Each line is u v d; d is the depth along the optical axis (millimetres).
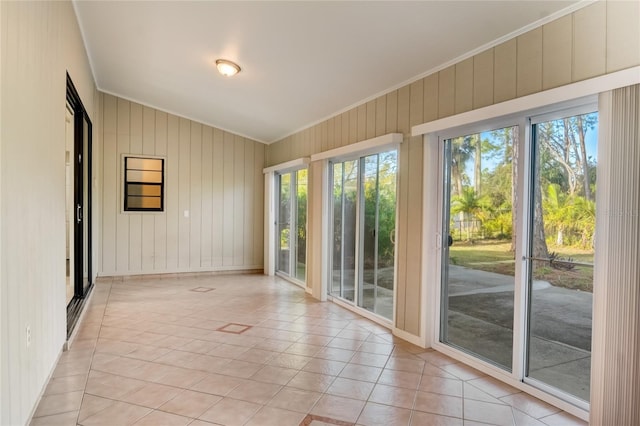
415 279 3664
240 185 7516
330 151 5074
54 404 2455
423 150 3580
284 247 7113
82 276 4641
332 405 2498
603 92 2148
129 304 5059
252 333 3926
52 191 2762
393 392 2686
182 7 3316
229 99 5594
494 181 3016
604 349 2111
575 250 2455
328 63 3865
